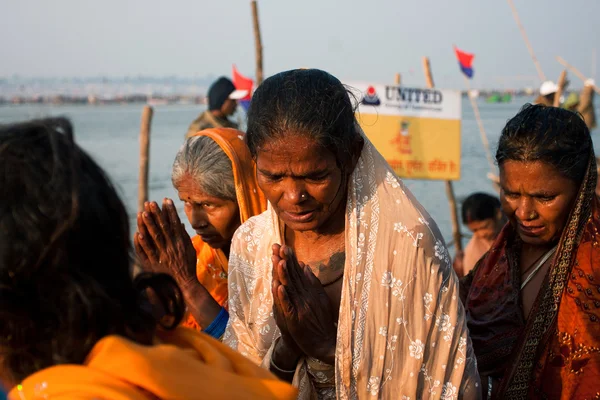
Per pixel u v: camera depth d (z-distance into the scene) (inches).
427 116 265.6
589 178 81.1
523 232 84.7
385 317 74.0
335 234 79.2
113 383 45.1
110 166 1008.2
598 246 80.3
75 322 45.8
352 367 74.1
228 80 319.0
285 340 76.0
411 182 738.8
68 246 46.0
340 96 72.1
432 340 74.9
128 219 51.2
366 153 76.7
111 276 49.2
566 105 370.9
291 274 72.7
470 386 76.7
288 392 52.9
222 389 49.4
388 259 74.4
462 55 361.7
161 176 811.4
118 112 4852.4
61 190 45.6
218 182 97.3
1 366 47.9
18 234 44.6
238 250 84.9
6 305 45.2
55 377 45.0
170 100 7775.6
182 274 93.0
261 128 70.4
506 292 88.0
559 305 81.2
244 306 83.7
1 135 46.9
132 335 50.6
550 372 81.6
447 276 76.2
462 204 219.9
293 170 70.1
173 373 47.8
